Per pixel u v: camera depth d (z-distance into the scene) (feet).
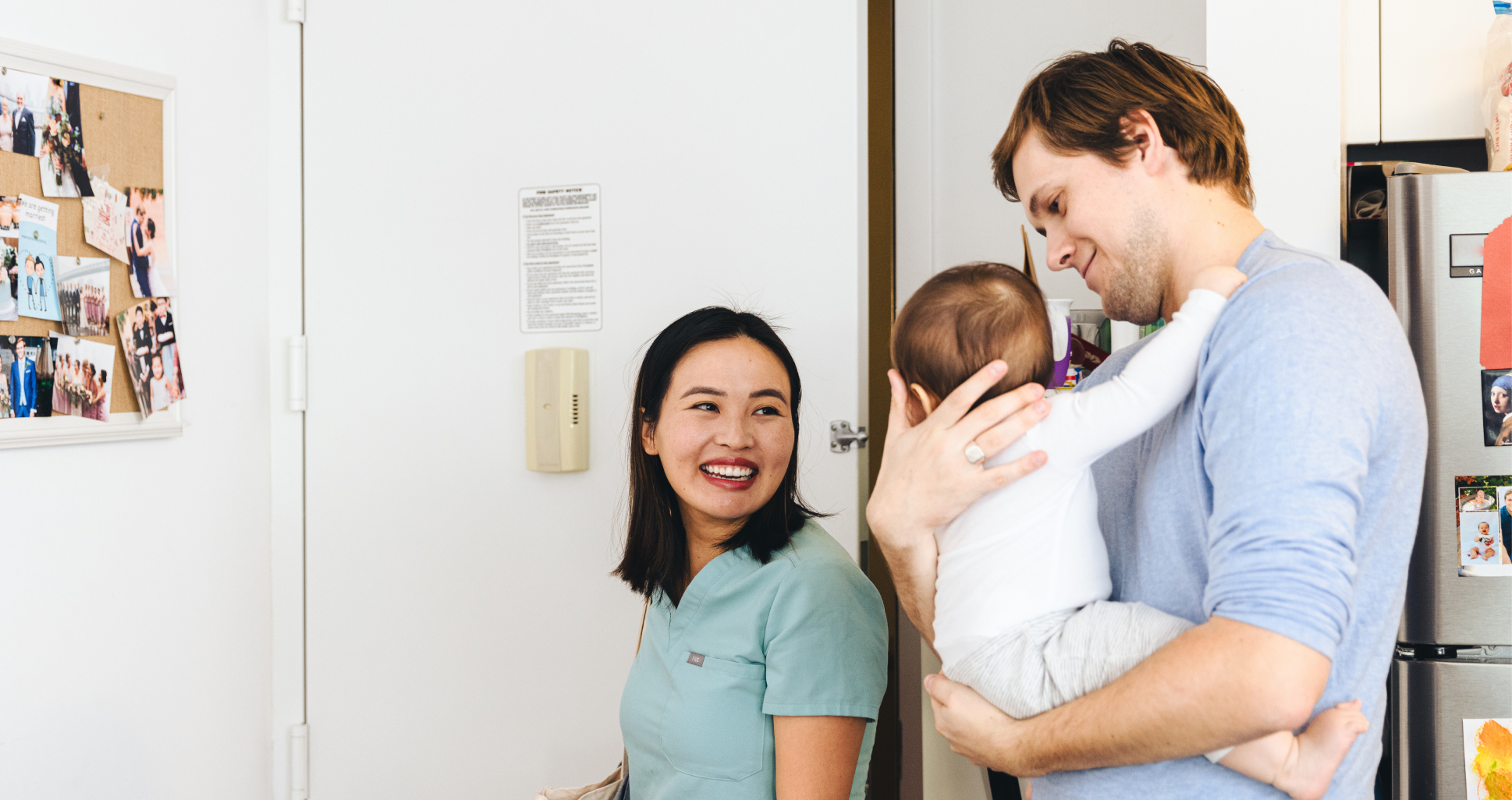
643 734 3.52
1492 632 3.56
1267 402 1.95
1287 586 1.83
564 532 5.87
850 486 5.43
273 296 6.30
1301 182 3.97
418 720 6.16
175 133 5.57
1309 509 1.86
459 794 6.10
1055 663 2.27
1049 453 2.39
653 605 3.73
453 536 6.07
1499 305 3.51
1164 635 2.16
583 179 5.80
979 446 2.44
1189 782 2.21
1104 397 2.32
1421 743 3.60
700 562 3.66
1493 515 3.54
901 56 6.32
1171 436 2.32
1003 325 2.59
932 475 2.51
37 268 4.82
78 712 5.08
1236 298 2.18
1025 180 2.66
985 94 6.10
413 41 6.04
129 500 5.35
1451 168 4.19
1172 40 5.57
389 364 6.15
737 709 3.28
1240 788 2.17
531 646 5.95
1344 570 1.85
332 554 6.27
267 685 6.27
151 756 5.48
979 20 6.11
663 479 3.69
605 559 5.80
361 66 6.13
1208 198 2.44
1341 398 1.92
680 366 3.55
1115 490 2.59
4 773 4.72
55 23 4.92
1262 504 1.90
